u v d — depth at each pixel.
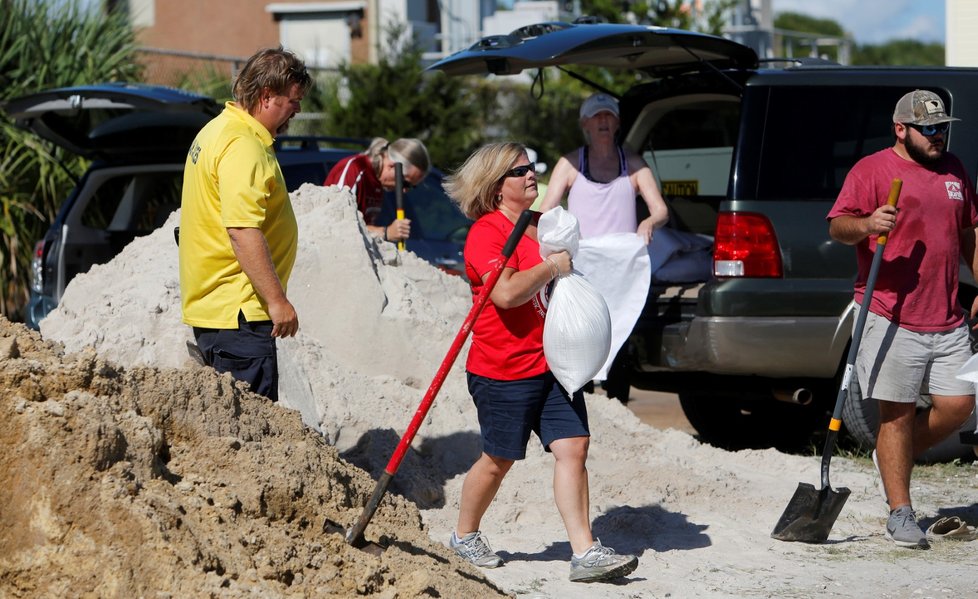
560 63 17.55
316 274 15.39
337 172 17.95
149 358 13.55
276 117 10.88
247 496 9.31
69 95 19.34
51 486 8.41
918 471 16.70
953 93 16.67
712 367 16.38
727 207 16.38
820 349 16.17
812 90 16.59
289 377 13.63
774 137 16.50
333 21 56.94
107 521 8.34
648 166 17.88
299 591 8.82
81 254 20.75
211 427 9.77
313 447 10.31
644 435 16.56
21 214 27.31
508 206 11.17
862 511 14.23
